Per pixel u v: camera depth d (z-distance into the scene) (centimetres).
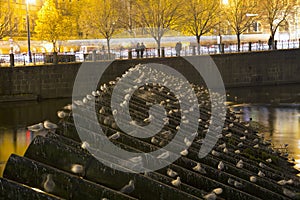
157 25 5378
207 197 712
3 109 3734
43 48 6356
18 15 6369
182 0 5712
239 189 866
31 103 4044
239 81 5256
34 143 645
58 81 4262
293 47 5819
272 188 984
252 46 5925
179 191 675
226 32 6519
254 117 3247
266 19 6341
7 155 2064
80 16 6309
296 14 6656
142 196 664
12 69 4112
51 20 6131
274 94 4641
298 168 1638
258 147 1555
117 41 5350
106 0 5966
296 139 2405
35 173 583
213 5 5916
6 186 525
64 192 584
